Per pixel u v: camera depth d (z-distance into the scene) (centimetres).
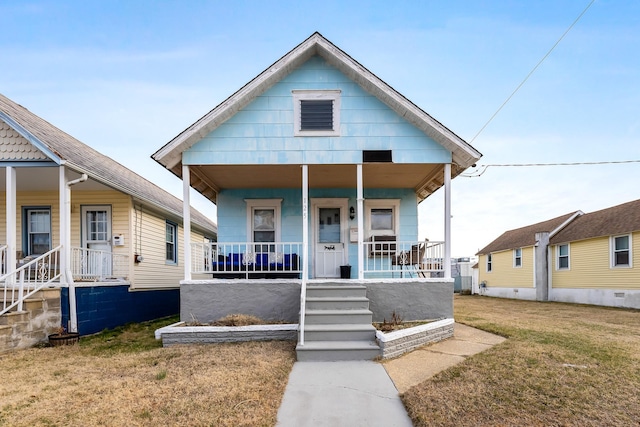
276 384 472
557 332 795
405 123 835
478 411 385
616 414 376
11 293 793
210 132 827
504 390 438
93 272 955
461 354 609
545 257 2055
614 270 1606
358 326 662
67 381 495
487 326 868
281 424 370
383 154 829
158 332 702
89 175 888
